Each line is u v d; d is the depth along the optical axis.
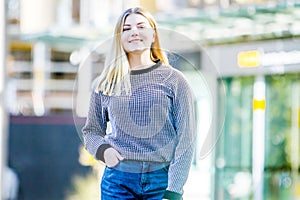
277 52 11.45
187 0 13.68
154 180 4.09
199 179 10.48
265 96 11.80
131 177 4.09
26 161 11.84
